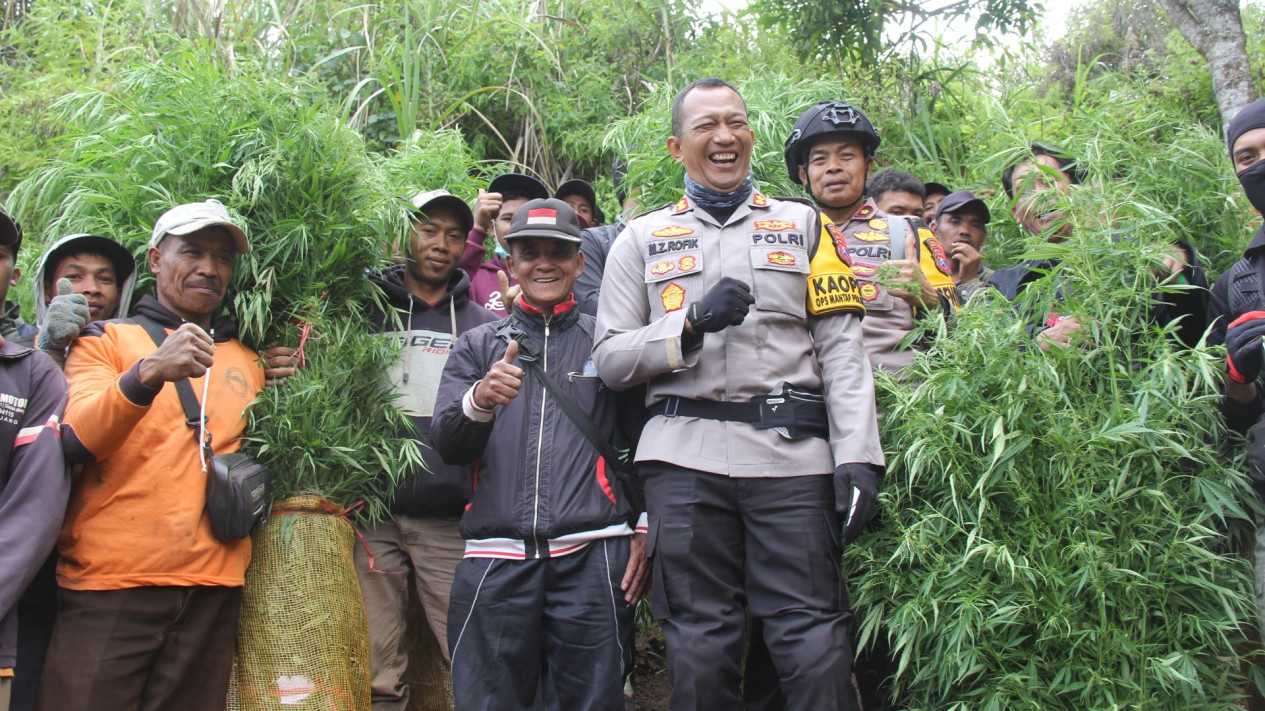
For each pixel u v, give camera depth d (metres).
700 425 2.34
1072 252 2.27
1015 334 2.24
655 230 2.48
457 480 2.89
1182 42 5.47
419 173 4.12
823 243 2.48
